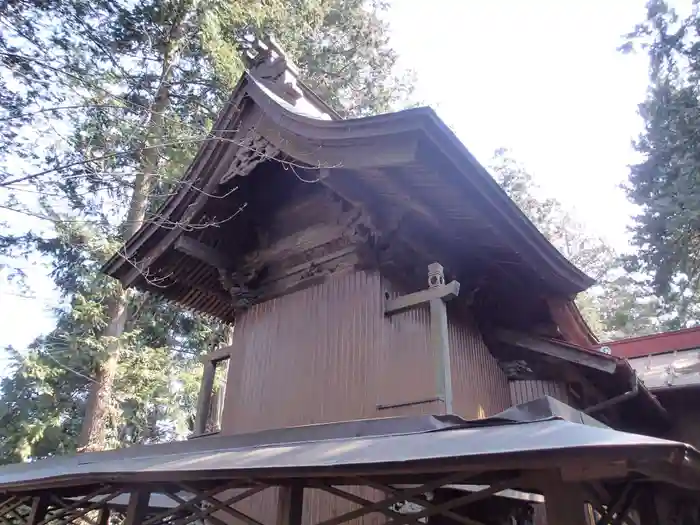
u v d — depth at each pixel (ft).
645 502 16.14
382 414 19.43
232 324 32.50
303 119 21.43
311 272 25.17
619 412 30.71
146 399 52.29
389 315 21.49
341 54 68.90
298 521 13.30
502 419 12.88
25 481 18.47
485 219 21.21
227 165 25.03
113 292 47.32
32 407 56.29
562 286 25.54
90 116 35.86
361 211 22.40
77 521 39.63
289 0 56.70
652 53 68.13
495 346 29.09
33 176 19.29
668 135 67.05
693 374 32.55
